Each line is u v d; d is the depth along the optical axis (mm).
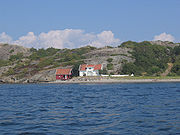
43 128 21609
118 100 43344
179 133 19109
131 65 152250
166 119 24797
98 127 21625
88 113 29562
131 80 120562
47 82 141375
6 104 40562
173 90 66250
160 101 40688
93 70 142625
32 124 23391
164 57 185000
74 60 179125
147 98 45812
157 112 29266
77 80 133125
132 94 55188
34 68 167250
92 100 44656
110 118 25859
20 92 71812
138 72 145250
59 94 61375
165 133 19156
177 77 130375
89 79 130000
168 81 119625
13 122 24438
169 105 35438
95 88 82312
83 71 144250
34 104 40062
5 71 169250
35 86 110000
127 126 21812
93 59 169875
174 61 174625
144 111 30188
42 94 62594
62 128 21484
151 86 87062
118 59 166250
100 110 31797
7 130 21047
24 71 159875
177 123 22781
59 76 144625
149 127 21281
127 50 199625
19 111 32156
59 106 36844
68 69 145875
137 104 37031
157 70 155250
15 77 149875
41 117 27266
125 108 33000
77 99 47250
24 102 43469
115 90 69812
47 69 160250
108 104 37906
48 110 32781
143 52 187375
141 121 23938
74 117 26938
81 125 22594
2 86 115500
